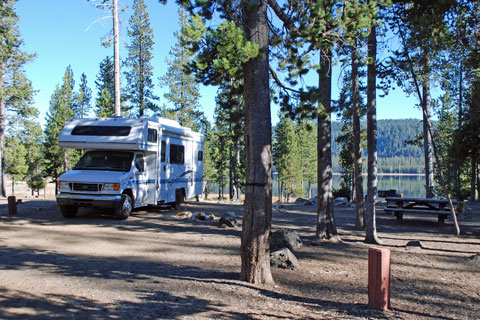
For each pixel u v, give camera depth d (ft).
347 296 16.24
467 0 26.45
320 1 19.75
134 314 13.16
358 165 34.45
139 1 104.01
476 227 37.50
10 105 90.84
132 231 30.71
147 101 106.42
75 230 30.30
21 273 17.83
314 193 231.91
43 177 157.07
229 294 15.69
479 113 43.78
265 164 17.11
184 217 39.55
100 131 36.60
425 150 68.33
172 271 19.31
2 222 33.30
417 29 25.44
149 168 40.09
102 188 34.35
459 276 19.88
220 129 127.75
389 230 35.55
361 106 33.99
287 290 16.74
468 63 31.30
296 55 21.43
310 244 26.96
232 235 30.17
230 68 16.08
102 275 18.06
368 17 20.81
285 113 23.88
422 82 30.12
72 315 12.84
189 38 16.74
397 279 19.21
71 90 134.82
